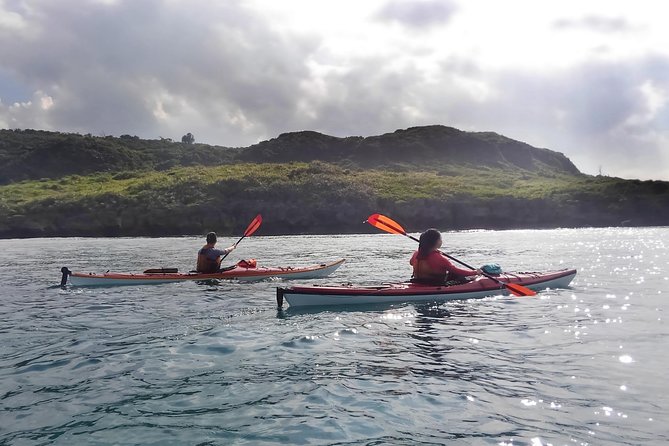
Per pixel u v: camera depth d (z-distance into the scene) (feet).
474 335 21.42
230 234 146.92
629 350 18.75
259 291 35.09
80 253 77.66
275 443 11.70
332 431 12.26
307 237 126.72
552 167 345.92
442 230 157.28
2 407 14.19
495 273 32.37
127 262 61.00
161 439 12.04
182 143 357.41
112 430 12.60
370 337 21.35
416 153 338.75
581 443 11.25
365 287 29.66
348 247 84.74
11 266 57.21
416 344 20.08
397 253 70.18
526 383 15.28
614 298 30.30
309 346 20.04
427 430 12.17
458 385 15.20
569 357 17.94
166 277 39.81
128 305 30.04
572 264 51.49
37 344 20.95
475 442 11.46
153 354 19.24
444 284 30.42
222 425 12.77
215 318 25.90
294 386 15.47
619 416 12.71
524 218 168.25
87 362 18.29
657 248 74.74
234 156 348.38
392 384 15.42
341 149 360.69
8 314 27.53
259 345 20.29
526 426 12.22
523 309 27.02
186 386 15.67
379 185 182.80
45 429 12.74
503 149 348.59
